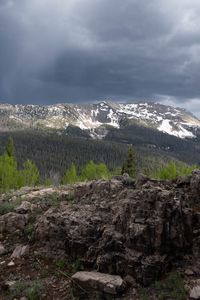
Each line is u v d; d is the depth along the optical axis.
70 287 12.48
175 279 12.01
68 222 14.71
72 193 18.17
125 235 13.10
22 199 19.16
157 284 11.91
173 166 55.31
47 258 14.29
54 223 15.05
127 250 12.69
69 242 14.10
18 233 16.14
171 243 12.80
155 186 15.28
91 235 13.98
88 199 16.66
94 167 64.44
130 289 11.96
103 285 11.82
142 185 15.52
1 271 13.91
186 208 13.70
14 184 58.75
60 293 12.38
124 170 61.06
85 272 12.63
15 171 60.69
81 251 13.83
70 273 13.29
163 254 12.59
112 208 14.54
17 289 12.58
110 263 12.66
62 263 13.77
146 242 12.59
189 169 55.09
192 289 11.52
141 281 12.11
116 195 15.80
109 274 12.52
